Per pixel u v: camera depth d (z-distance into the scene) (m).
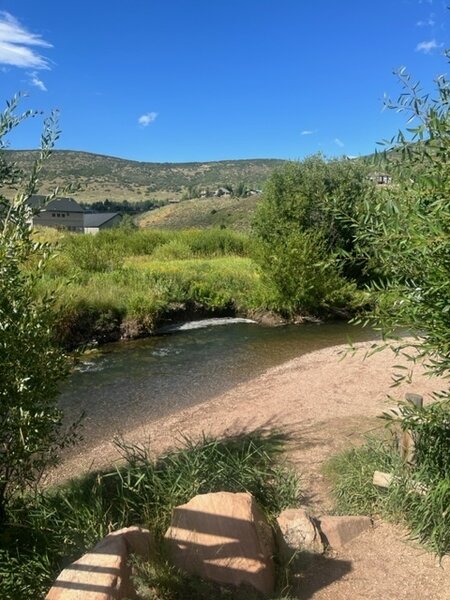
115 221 70.56
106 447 6.11
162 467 4.50
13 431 3.27
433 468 3.43
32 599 2.92
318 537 3.40
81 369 10.02
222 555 2.94
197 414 7.13
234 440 5.77
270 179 18.81
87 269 17.45
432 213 2.49
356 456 4.58
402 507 3.71
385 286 2.96
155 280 16.05
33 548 3.23
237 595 2.82
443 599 2.92
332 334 13.32
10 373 3.26
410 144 2.71
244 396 7.89
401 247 2.75
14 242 3.35
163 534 3.21
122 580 2.54
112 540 2.76
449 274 2.58
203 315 15.73
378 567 3.22
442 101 2.73
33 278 3.55
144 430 6.70
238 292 16.39
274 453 5.24
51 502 3.80
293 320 15.12
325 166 17.88
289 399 7.38
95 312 12.43
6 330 3.29
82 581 2.47
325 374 8.63
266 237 18.22
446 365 2.77
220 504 3.12
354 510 3.92
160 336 13.16
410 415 3.09
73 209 53.97
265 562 2.96
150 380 9.33
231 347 11.95
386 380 7.90
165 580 2.80
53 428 3.69
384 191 2.93
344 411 6.58
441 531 3.32
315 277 14.64
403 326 2.85
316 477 4.59
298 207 17.00
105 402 8.11
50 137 3.48
